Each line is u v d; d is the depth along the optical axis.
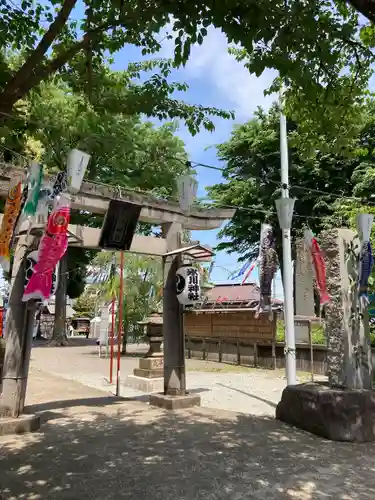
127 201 7.75
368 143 16.81
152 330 11.27
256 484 4.45
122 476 4.64
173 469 4.87
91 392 10.05
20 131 6.15
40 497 4.09
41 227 6.74
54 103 14.46
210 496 4.14
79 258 26.98
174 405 8.12
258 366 15.65
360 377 6.74
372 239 9.10
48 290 5.92
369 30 5.56
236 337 16.98
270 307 8.55
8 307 6.89
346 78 5.92
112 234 7.71
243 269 8.81
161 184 18.98
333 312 6.92
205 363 17.06
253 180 19.30
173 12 3.95
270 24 3.99
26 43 5.12
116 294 17.20
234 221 21.03
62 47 5.40
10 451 5.51
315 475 4.73
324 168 18.06
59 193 5.75
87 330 38.16
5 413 6.53
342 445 5.91
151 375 10.91
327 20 4.55
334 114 5.95
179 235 8.76
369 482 4.55
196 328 19.06
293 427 6.87
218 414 7.75
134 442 5.93
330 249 7.05
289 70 4.52
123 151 17.44
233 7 3.86
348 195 17.91
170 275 8.73
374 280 8.95
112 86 5.67
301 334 14.29
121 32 5.02
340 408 6.21
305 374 13.45
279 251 19.38
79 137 16.09
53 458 5.24
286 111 6.30
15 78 3.55
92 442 5.92
